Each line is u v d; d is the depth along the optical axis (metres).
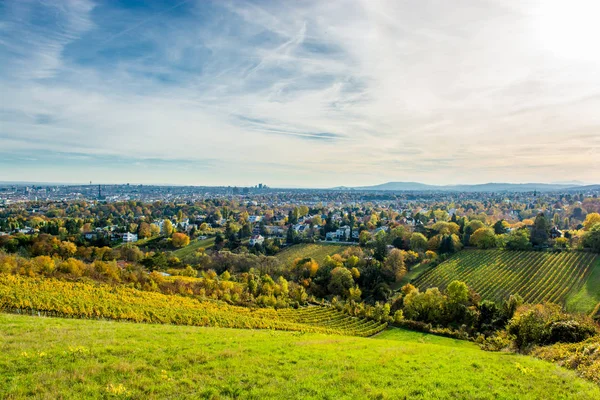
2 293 40.72
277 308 66.88
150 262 101.62
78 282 53.94
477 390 16.16
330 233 159.75
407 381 16.62
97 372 14.41
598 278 77.12
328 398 13.84
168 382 14.19
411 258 104.25
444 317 65.25
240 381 15.04
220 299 63.62
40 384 12.85
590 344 25.62
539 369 21.02
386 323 63.41
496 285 83.25
